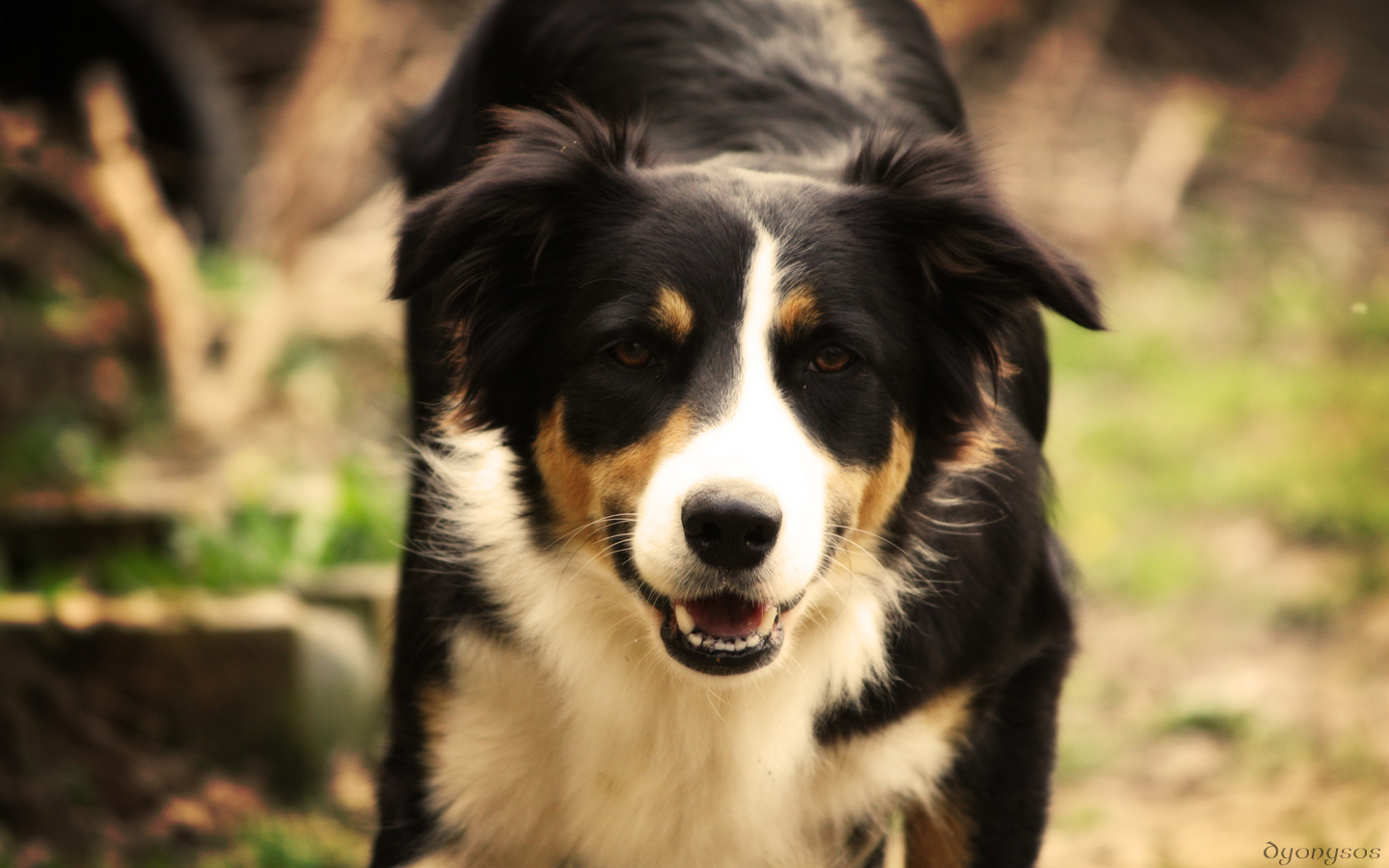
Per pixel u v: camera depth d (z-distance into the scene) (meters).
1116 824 6.02
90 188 9.12
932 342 3.96
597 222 3.76
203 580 6.50
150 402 8.91
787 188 3.79
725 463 3.30
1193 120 17.45
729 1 4.99
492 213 3.71
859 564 3.90
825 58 4.86
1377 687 7.00
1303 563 8.75
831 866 4.20
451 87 5.53
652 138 4.65
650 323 3.56
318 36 12.03
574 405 3.67
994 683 4.14
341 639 6.56
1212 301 14.65
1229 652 7.70
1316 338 13.55
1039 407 4.73
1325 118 18.94
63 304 8.61
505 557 3.95
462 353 3.98
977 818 4.23
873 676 3.94
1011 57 17.70
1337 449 10.17
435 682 4.04
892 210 3.84
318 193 11.70
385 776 4.17
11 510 6.64
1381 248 16.27
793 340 3.58
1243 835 5.68
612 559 3.64
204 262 10.89
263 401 9.58
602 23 5.04
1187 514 9.70
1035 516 4.27
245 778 6.07
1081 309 3.64
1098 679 7.54
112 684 6.01
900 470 3.89
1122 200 16.05
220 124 11.89
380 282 10.65
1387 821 5.62
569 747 4.00
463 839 4.10
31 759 5.27
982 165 4.03
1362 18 21.00
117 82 10.37
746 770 3.97
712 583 3.35
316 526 7.32
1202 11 20.11
